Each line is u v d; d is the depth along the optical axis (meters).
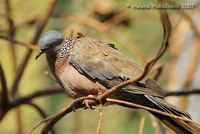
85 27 12.76
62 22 13.25
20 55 13.91
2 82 9.09
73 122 12.93
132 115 13.07
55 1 11.38
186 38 11.05
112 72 7.76
